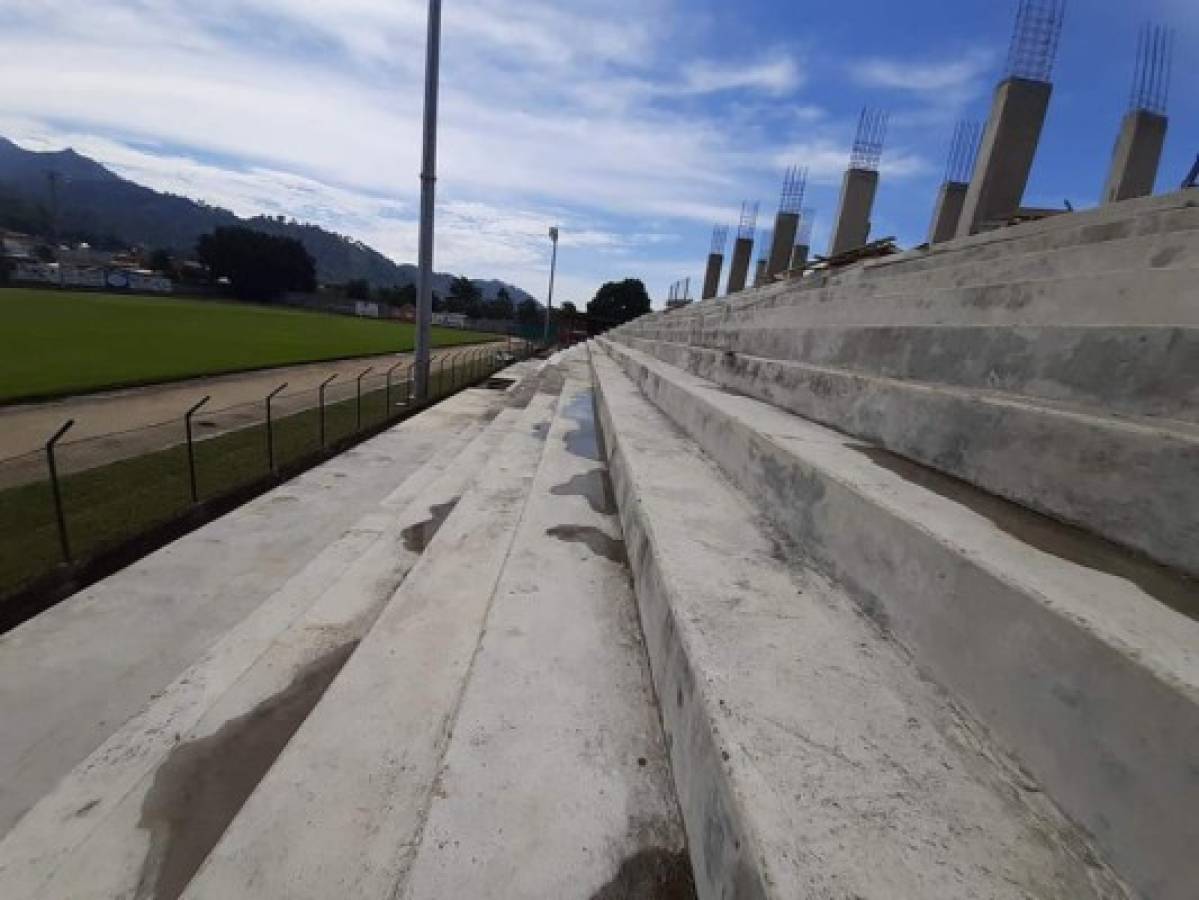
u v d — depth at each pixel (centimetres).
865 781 105
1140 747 86
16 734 265
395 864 136
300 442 900
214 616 368
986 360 233
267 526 514
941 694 131
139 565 430
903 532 148
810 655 143
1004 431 173
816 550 194
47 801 177
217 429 1000
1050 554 129
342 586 305
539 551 284
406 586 270
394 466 716
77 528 537
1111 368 174
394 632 233
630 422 437
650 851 130
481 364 2288
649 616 201
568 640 208
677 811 140
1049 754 102
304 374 1847
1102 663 93
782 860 89
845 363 367
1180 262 266
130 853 162
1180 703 80
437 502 436
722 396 392
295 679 232
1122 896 86
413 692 197
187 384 1489
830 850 91
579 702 176
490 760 152
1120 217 402
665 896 120
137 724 208
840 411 279
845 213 1081
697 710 130
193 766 191
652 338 1491
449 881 121
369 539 400
